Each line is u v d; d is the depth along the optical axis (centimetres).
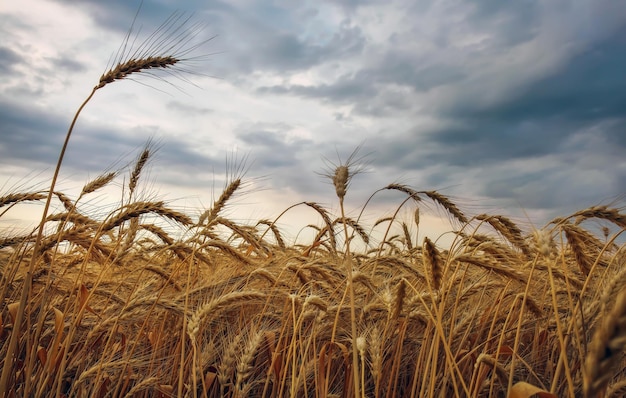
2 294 443
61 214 499
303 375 455
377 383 426
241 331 507
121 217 472
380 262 572
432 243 393
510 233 479
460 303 527
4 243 492
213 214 625
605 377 163
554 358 497
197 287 551
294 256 652
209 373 473
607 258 455
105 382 488
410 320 507
